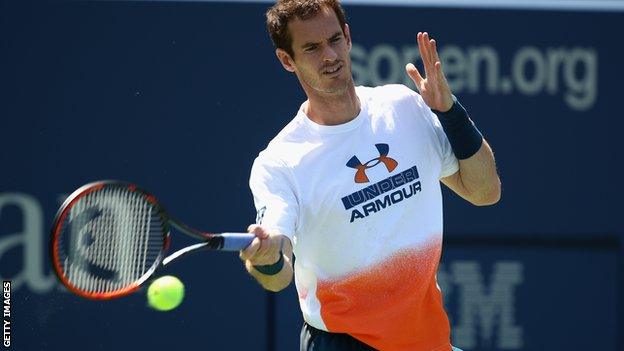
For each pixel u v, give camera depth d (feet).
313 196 47.16
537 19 86.17
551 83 86.48
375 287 48.24
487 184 49.52
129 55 82.23
